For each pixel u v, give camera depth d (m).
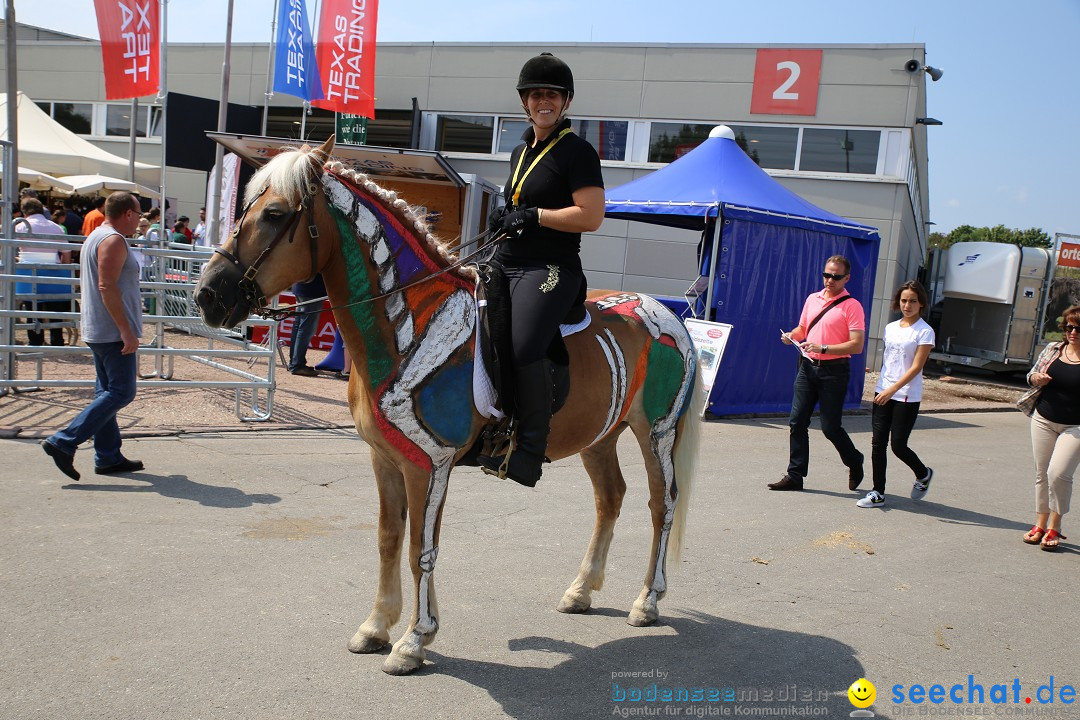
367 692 3.34
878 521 6.61
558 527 5.73
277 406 8.75
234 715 3.09
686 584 4.91
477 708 3.30
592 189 3.60
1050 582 5.41
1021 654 4.23
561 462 7.68
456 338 3.47
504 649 3.85
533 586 4.65
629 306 4.43
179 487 5.75
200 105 16.78
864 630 4.39
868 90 16.61
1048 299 19.16
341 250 3.33
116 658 3.42
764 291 11.14
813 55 16.86
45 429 6.82
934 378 19.05
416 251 3.47
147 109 21.98
